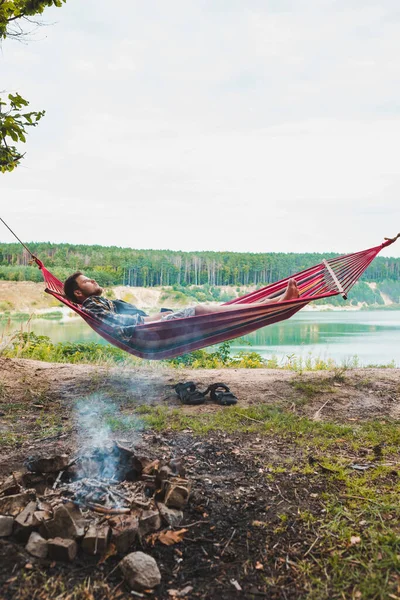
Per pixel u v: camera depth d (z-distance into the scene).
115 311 5.68
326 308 78.81
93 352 10.50
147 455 3.74
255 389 5.95
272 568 2.40
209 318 5.01
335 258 6.47
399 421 4.77
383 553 2.48
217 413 4.93
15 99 5.57
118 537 2.45
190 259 54.53
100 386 6.05
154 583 2.24
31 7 5.51
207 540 2.60
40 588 2.19
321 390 5.84
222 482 3.29
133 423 4.59
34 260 6.10
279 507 2.95
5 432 4.27
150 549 2.51
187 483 2.93
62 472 2.96
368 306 80.56
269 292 6.43
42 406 5.18
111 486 2.84
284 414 4.92
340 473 3.39
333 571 2.36
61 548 2.36
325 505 2.97
